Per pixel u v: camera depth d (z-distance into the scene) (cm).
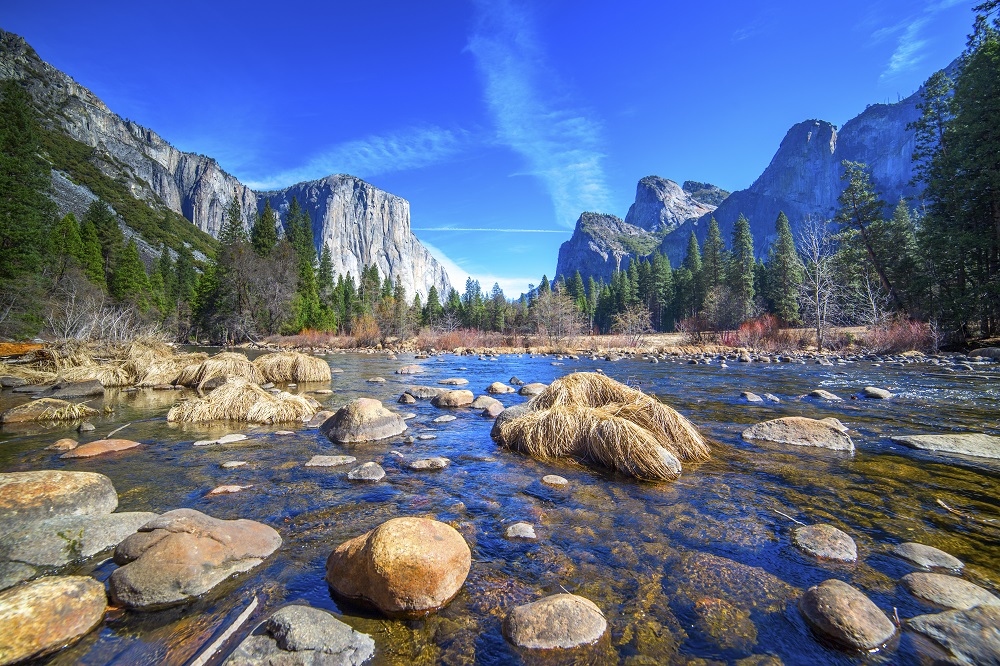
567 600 252
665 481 489
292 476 505
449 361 2561
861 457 569
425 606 259
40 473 380
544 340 4297
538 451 601
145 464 548
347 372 1817
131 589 261
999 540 347
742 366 1983
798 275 4909
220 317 4675
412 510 409
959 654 218
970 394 1049
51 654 220
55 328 2153
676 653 224
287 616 234
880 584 285
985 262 2367
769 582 288
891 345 2436
